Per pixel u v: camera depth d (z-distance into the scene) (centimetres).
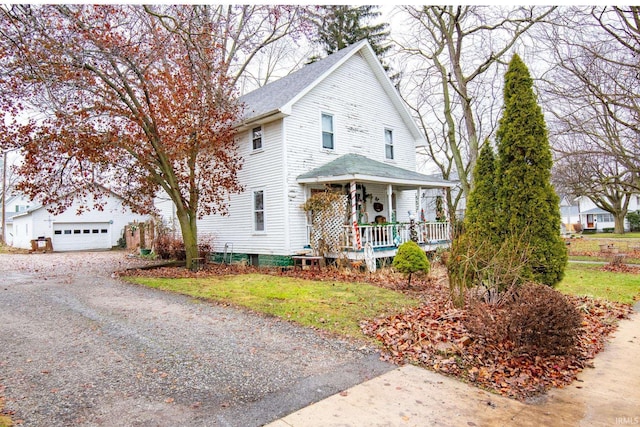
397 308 751
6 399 399
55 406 385
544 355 502
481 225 810
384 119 1805
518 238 748
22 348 554
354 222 1254
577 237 3084
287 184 1378
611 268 1405
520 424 357
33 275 1325
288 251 1366
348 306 771
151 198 1670
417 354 524
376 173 1320
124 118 1259
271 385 433
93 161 1164
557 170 1972
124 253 2377
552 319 499
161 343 570
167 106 1248
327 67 1524
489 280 678
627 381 455
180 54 1270
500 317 529
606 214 5506
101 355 524
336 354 528
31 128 1127
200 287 1006
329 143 1550
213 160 1548
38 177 1230
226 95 1356
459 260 724
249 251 1534
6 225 3612
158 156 1308
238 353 529
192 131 1270
